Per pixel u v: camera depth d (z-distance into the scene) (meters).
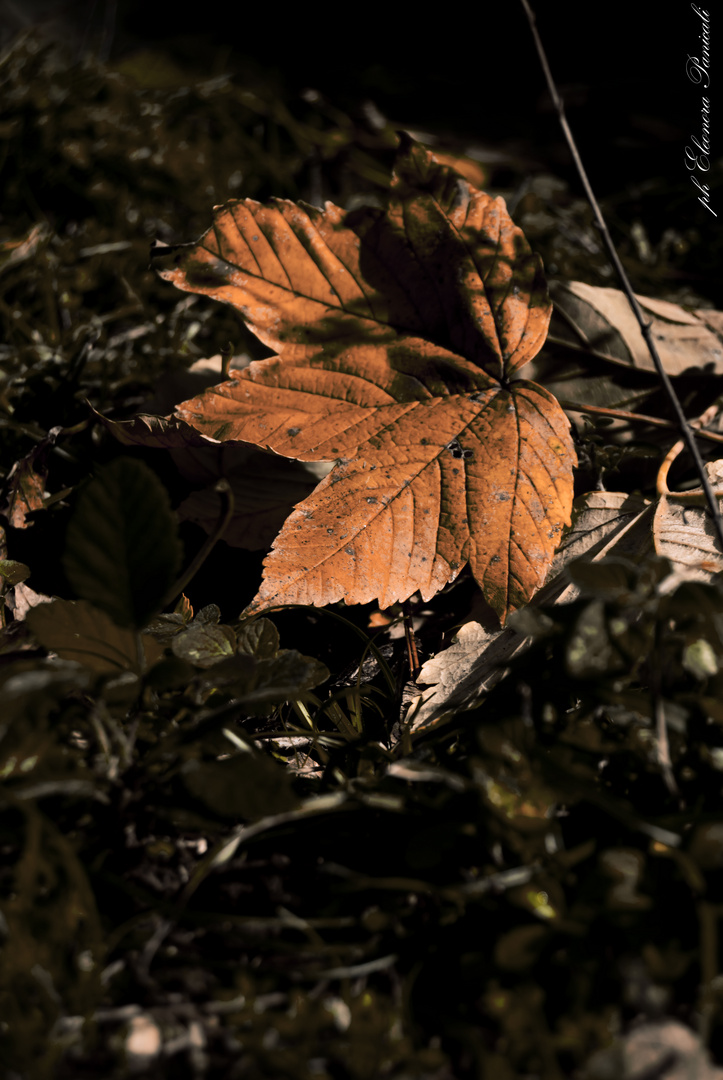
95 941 0.61
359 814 0.65
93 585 0.63
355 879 0.63
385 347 0.73
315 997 0.62
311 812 0.64
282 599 0.69
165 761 0.64
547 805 0.63
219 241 0.73
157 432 0.72
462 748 0.66
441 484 0.71
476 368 0.73
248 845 0.64
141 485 0.63
